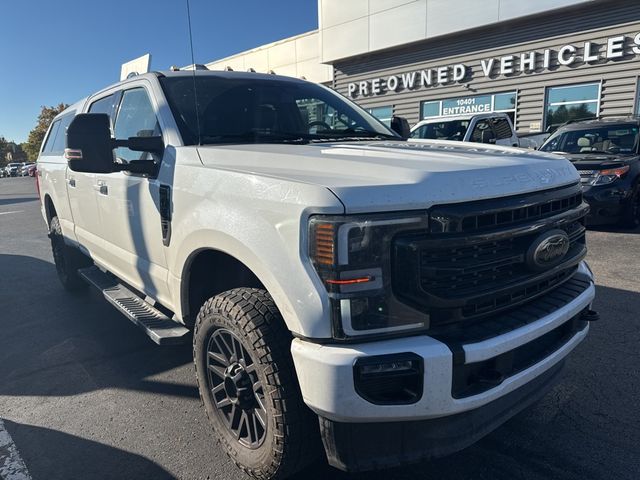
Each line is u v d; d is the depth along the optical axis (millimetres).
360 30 17922
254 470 2373
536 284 2287
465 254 2008
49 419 3209
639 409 3045
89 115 2799
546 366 2307
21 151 105438
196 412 3250
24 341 4531
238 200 2305
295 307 1977
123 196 3494
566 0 12938
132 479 2613
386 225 1893
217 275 2891
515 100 14789
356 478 2525
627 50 12469
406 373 1883
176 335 2930
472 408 1987
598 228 8492
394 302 1918
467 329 2059
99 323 4914
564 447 2711
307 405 2029
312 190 1970
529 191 2207
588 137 8977
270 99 3566
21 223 12930
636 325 4227
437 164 2184
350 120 3826
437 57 16391
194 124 3127
